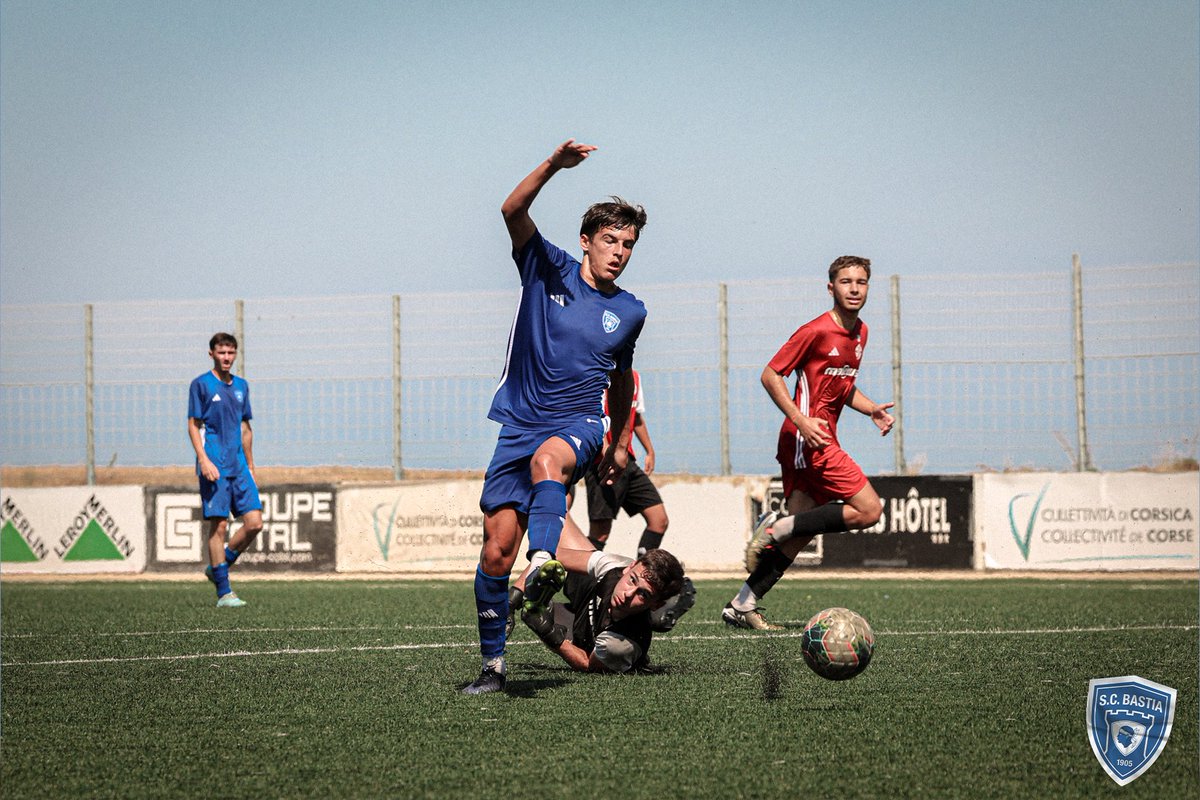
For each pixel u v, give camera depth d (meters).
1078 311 40.16
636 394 29.03
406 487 41.12
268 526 41.47
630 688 14.27
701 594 30.52
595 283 14.30
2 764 10.47
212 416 28.69
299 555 41.22
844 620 12.68
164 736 11.62
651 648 18.41
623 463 15.41
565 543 15.88
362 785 9.62
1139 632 20.48
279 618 24.47
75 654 18.22
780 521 21.16
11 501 42.56
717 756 10.54
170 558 41.81
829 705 13.04
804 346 21.33
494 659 14.20
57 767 10.35
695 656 17.39
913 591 31.38
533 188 13.54
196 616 25.09
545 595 12.77
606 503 27.14
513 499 13.82
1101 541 38.34
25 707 13.31
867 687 14.27
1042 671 15.62
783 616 24.19
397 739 11.34
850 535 38.84
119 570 41.88
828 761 10.35
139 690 14.48
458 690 14.20
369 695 13.91
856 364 21.92
